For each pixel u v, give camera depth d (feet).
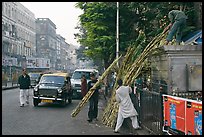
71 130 35.27
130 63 40.81
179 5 57.98
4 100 71.72
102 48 77.05
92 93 42.01
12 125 38.01
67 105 63.21
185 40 47.60
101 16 72.84
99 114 49.34
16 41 232.32
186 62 32.35
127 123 36.42
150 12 67.36
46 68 199.41
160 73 34.71
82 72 86.33
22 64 223.51
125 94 33.71
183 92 32.12
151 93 31.68
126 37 75.77
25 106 59.36
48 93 59.00
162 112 28.14
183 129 23.56
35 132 33.76
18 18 246.06
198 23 52.75
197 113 21.43
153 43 37.83
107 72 42.39
